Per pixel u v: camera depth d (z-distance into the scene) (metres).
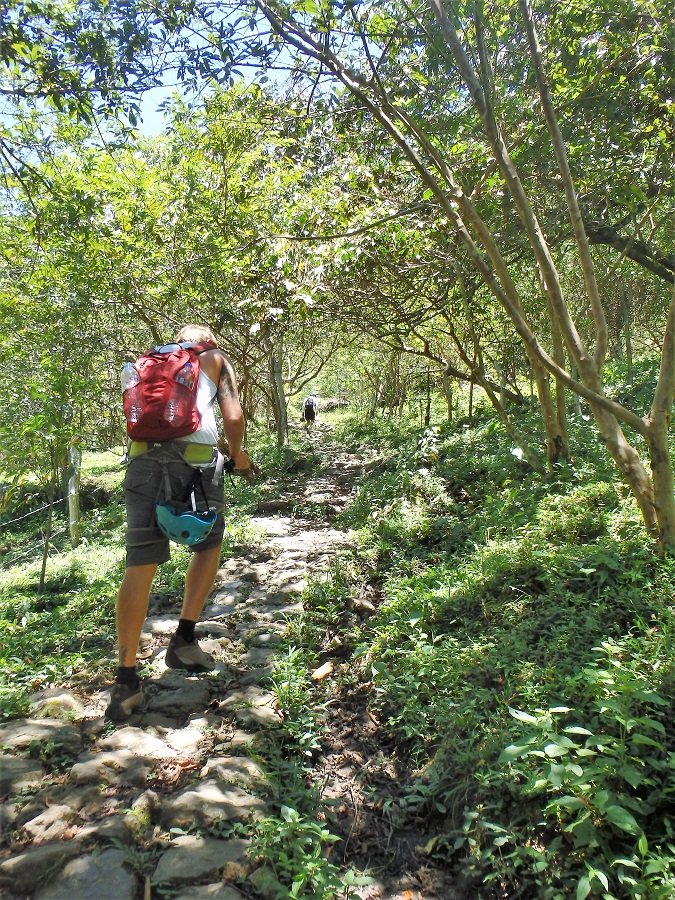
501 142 4.29
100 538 8.88
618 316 15.55
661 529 4.23
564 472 6.15
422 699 3.44
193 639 3.68
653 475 4.23
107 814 2.61
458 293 8.72
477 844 2.50
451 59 4.95
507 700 3.16
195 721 3.29
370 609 4.78
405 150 4.26
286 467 12.70
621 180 6.82
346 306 9.34
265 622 4.68
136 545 3.32
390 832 2.73
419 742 3.16
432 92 5.86
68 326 9.40
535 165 6.69
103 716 3.36
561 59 6.11
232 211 9.52
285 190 9.04
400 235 7.19
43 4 4.32
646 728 2.66
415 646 3.81
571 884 2.20
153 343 12.59
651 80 6.30
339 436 18.14
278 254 7.61
